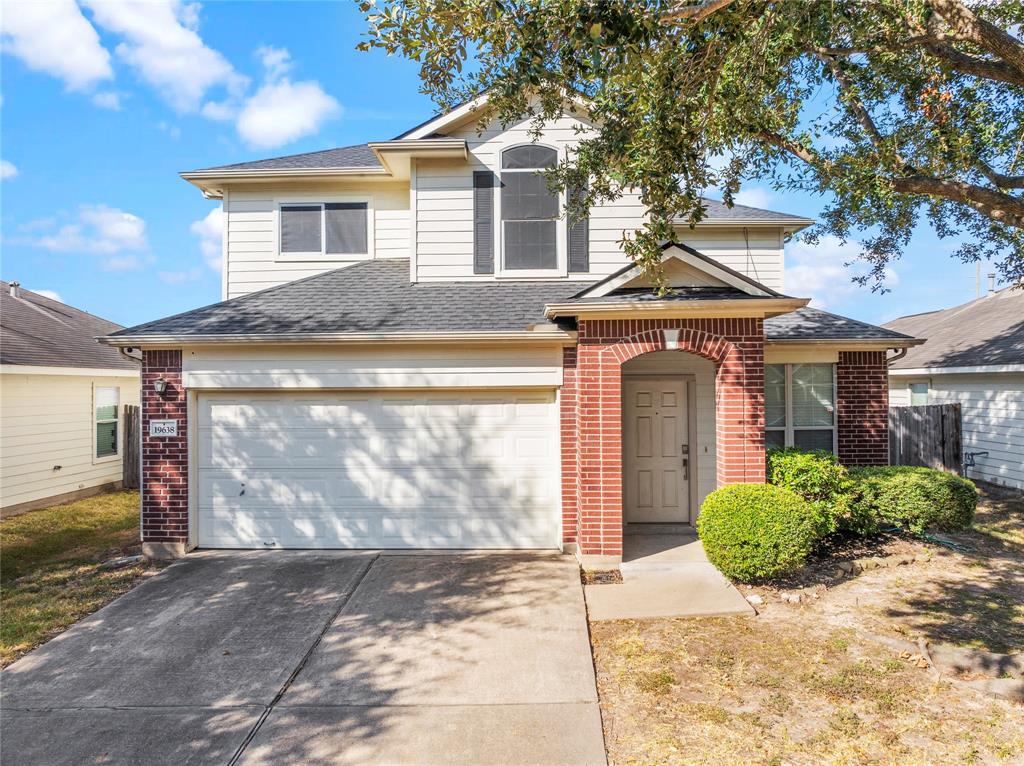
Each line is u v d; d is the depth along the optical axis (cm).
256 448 842
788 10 528
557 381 820
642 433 955
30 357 1205
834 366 980
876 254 991
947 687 451
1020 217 534
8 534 995
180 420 828
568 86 511
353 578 717
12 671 499
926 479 816
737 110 630
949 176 632
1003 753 369
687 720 413
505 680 473
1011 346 1324
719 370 769
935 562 762
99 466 1410
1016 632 547
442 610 617
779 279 1130
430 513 840
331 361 825
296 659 514
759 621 584
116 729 412
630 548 832
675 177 557
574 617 595
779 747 379
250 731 408
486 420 843
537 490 841
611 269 1016
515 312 867
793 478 792
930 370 1503
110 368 1411
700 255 743
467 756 376
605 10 367
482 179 1023
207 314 876
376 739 396
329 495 841
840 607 615
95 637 562
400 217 1127
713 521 662
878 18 570
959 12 452
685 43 482
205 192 1162
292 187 1123
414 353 825
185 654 526
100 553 872
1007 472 1305
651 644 536
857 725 402
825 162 712
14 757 382
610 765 365
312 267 1121
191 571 748
